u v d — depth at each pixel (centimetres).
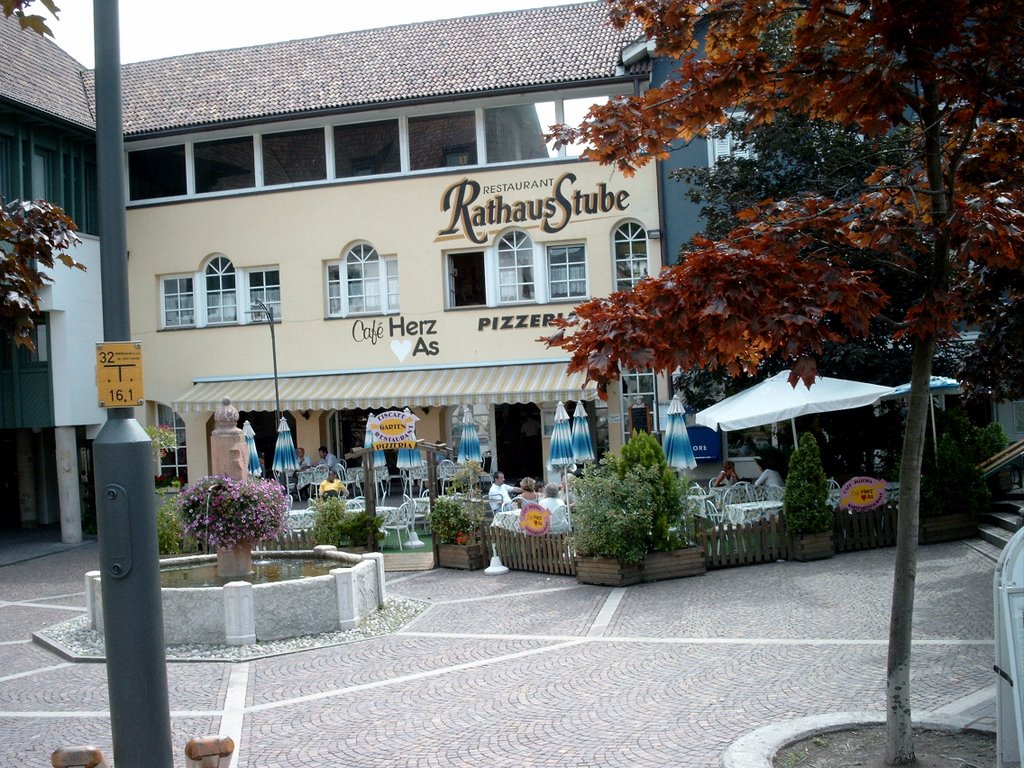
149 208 3198
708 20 904
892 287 2108
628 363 694
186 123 3050
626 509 1662
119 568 670
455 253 3038
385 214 3039
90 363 2820
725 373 2425
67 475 2752
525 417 3139
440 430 3175
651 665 1141
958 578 1526
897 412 2336
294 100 3045
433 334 3008
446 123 3122
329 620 1419
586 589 1661
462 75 2970
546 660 1198
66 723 1040
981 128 897
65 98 2938
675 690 1032
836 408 1931
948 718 847
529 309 2947
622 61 2783
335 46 3338
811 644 1188
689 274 702
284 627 1384
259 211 3120
